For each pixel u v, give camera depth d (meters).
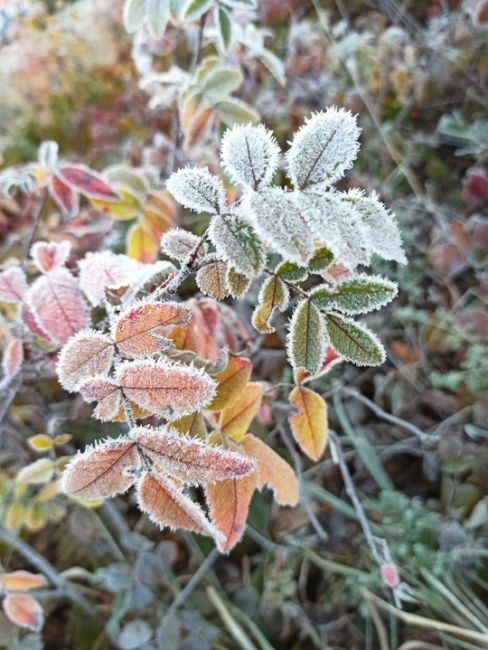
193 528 0.13
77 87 0.44
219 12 0.28
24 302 0.22
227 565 0.35
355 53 0.41
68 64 0.43
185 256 0.17
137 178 0.28
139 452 0.14
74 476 0.13
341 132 0.12
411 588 0.29
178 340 0.19
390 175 0.40
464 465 0.33
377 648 0.31
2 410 0.25
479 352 0.34
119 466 0.13
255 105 0.40
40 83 0.43
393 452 0.35
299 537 0.34
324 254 0.15
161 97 0.32
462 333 0.35
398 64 0.41
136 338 0.15
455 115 0.40
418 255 0.38
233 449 0.18
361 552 0.32
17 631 0.31
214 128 0.32
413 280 0.37
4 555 0.35
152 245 0.28
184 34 0.39
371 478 0.36
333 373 0.36
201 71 0.28
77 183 0.27
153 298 0.16
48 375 0.29
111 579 0.32
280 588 0.32
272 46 0.45
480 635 0.27
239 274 0.15
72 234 0.34
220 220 0.13
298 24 0.43
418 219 0.38
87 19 0.43
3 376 0.31
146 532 0.35
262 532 0.34
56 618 0.35
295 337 0.15
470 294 0.38
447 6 0.46
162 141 0.37
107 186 0.27
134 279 0.19
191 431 0.17
